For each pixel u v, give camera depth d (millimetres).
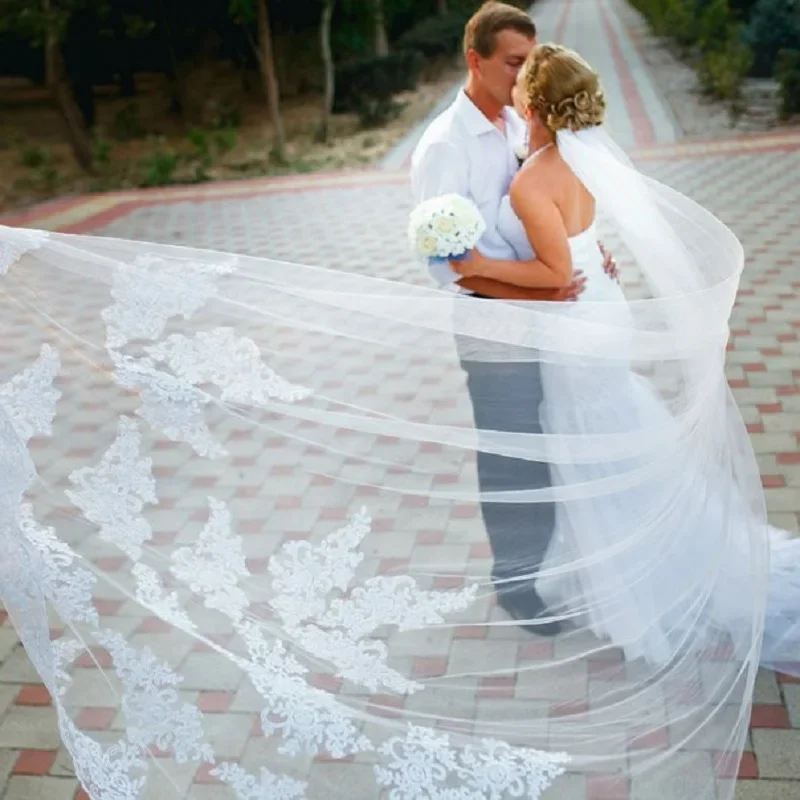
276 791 2342
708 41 18578
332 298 2260
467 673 2369
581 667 2434
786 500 3852
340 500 2285
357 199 10633
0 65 21297
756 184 9594
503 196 3031
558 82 2666
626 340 2480
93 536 2293
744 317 5918
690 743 2414
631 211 2701
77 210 11719
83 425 2250
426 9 25281
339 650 2338
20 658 3268
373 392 2273
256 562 2279
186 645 2326
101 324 2205
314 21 20531
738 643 2607
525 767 2344
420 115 18109
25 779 2789
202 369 2215
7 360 2244
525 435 2357
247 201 11188
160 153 15914
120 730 2393
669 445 2527
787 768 2594
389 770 2338
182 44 19703
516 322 2367
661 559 2535
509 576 2369
